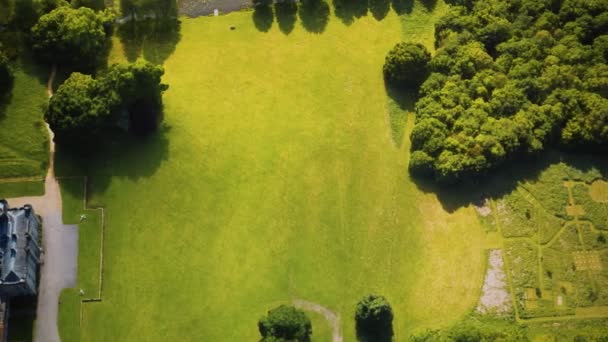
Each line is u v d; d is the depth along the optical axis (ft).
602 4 508.12
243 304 419.33
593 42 500.33
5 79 469.98
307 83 500.33
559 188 464.65
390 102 494.59
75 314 410.93
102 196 445.78
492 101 471.21
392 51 497.05
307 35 522.88
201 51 509.76
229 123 479.00
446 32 506.48
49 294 414.62
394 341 413.18
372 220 450.30
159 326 410.11
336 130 481.46
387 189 461.78
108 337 405.80
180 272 426.10
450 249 442.50
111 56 500.33
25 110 467.52
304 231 443.73
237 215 446.60
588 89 479.41
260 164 465.06
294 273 430.20
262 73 502.79
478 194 460.14
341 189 459.73
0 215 406.00
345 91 498.69
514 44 494.18
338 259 435.94
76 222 436.76
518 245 444.55
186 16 524.93
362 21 532.73
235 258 432.66
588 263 441.27
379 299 402.31
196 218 443.73
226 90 493.36
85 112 436.35
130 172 454.81
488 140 453.17
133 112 463.42
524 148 464.65
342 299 424.05
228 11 529.86
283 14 529.86
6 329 399.85
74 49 475.31
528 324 421.18
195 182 456.04
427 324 418.92
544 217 454.81
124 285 419.95
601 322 423.23
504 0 516.32
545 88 477.36
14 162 449.89
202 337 408.87
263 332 396.98
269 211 449.06
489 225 450.71
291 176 461.78
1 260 395.34
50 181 447.83
